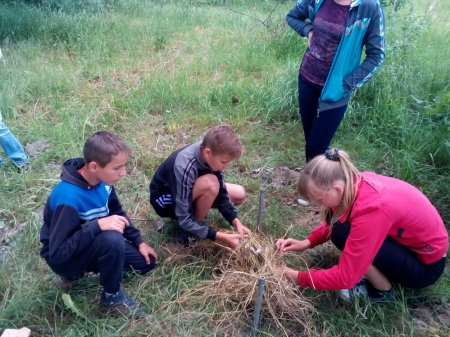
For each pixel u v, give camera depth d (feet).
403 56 16.94
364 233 7.23
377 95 15.01
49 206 7.77
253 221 10.63
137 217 10.78
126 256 8.70
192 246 9.53
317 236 8.98
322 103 10.84
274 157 13.23
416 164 12.42
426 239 7.72
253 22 26.02
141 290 8.61
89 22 23.86
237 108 15.79
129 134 14.32
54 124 14.73
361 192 7.34
